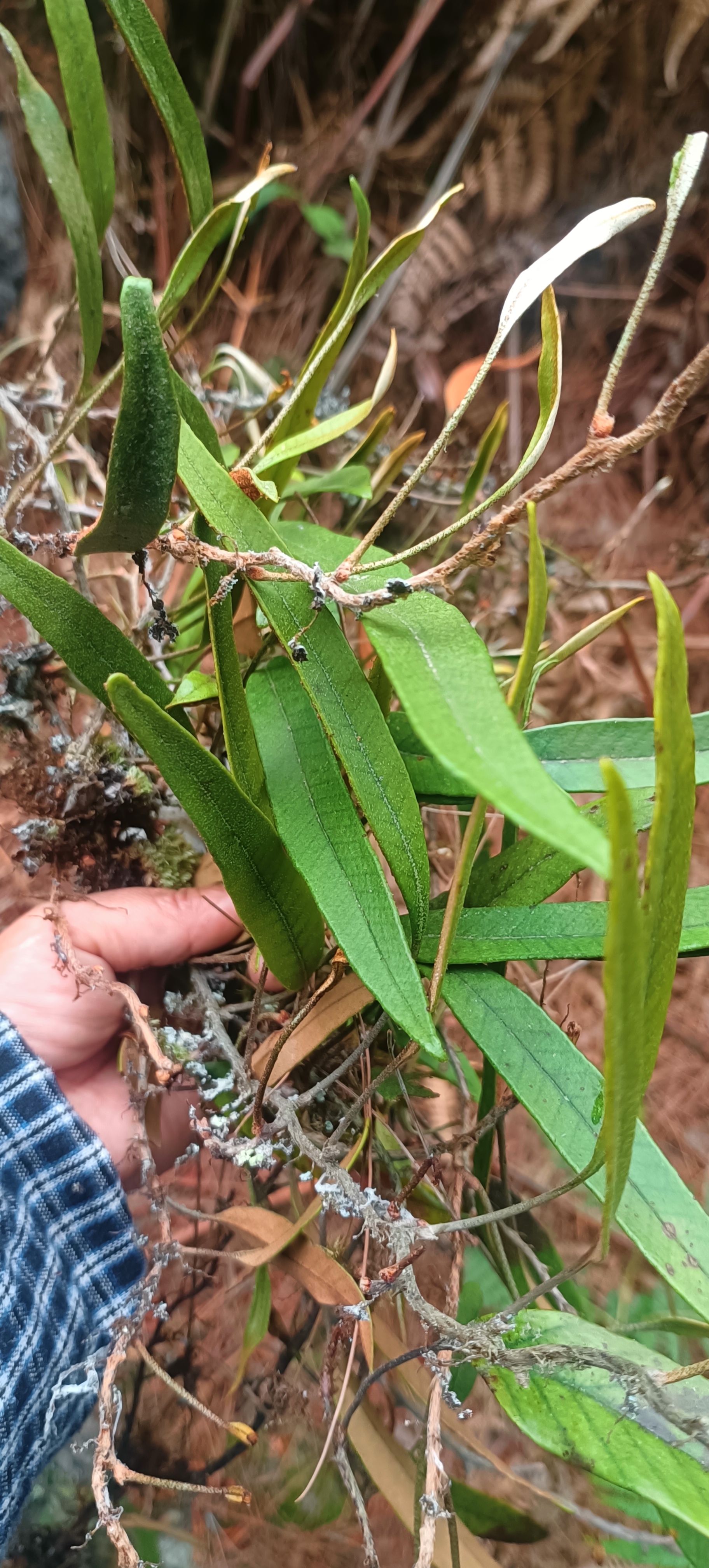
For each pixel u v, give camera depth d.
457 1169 0.24
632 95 0.68
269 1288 0.26
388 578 0.21
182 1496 0.41
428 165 0.71
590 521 0.76
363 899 0.18
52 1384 0.26
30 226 0.57
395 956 0.17
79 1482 0.39
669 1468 0.17
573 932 0.20
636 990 0.11
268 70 0.68
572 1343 0.19
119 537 0.17
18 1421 0.25
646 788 0.22
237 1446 0.38
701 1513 0.16
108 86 0.59
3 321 0.56
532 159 0.69
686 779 0.12
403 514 0.52
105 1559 0.38
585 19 0.64
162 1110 0.34
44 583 0.19
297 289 0.70
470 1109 0.33
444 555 0.46
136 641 0.33
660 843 0.12
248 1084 0.24
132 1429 0.40
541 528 0.74
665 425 0.14
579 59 0.66
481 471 0.33
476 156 0.70
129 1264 0.28
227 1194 0.43
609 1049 0.12
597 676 0.64
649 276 0.14
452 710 0.13
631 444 0.14
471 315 0.73
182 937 0.30
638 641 0.71
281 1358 0.34
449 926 0.17
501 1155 0.26
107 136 0.21
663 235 0.13
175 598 0.39
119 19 0.20
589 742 0.22
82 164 0.21
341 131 0.69
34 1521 0.37
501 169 0.69
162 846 0.32
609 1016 0.11
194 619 0.32
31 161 0.57
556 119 0.68
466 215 0.72
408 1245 0.19
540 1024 0.19
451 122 0.69
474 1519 0.26
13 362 0.55
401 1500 0.24
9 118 0.56
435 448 0.17
